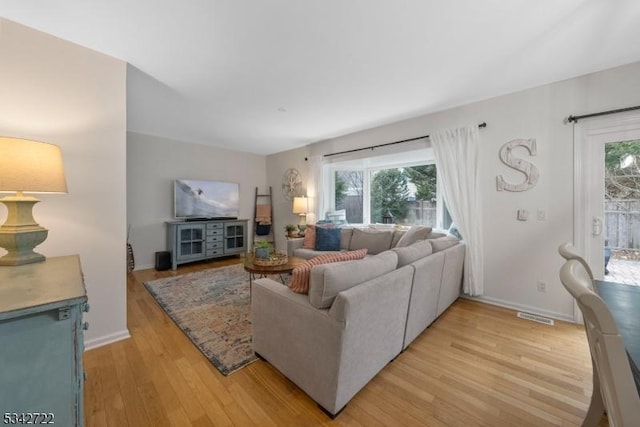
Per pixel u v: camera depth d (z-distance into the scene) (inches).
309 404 57.5
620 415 22.4
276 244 229.6
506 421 53.0
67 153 72.4
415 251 84.3
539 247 101.9
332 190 192.9
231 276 154.1
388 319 65.7
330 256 72.2
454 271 107.4
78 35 69.9
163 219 182.5
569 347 79.5
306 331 57.6
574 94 94.0
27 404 30.9
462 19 64.7
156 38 71.7
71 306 33.0
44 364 31.7
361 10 61.6
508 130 107.7
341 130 162.2
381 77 94.7
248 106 122.7
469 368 69.7
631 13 62.2
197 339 83.0
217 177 209.2
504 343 81.9
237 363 71.1
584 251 93.1
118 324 82.5
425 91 106.3
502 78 95.2
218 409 55.7
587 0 58.5
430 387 62.6
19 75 65.6
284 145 205.5
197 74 92.4
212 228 191.3
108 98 79.0
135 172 170.7
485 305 112.2
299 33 70.1
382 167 179.0
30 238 52.6
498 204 110.6
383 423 52.4
